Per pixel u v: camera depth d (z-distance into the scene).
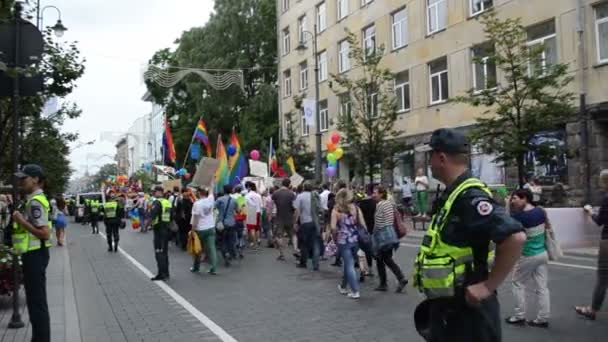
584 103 19.12
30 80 8.29
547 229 7.32
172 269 13.97
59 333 7.41
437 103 26.58
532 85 15.32
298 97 34.00
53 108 19.91
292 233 15.66
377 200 10.28
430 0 27.34
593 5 19.16
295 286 10.94
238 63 44.56
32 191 6.39
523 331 7.04
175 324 8.00
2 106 12.13
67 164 39.12
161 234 12.36
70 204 62.19
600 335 6.76
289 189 15.82
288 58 42.28
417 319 3.53
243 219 16.38
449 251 3.16
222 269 13.73
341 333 7.21
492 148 16.45
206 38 46.28
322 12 37.88
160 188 12.62
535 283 7.34
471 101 16.56
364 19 32.53
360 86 23.97
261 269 13.50
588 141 19.05
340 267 13.56
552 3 20.58
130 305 9.48
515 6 22.14
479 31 24.00
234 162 23.88
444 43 26.08
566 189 19.53
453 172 3.29
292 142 34.41
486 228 3.04
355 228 9.79
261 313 8.55
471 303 3.04
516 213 7.31
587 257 13.02
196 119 45.31
